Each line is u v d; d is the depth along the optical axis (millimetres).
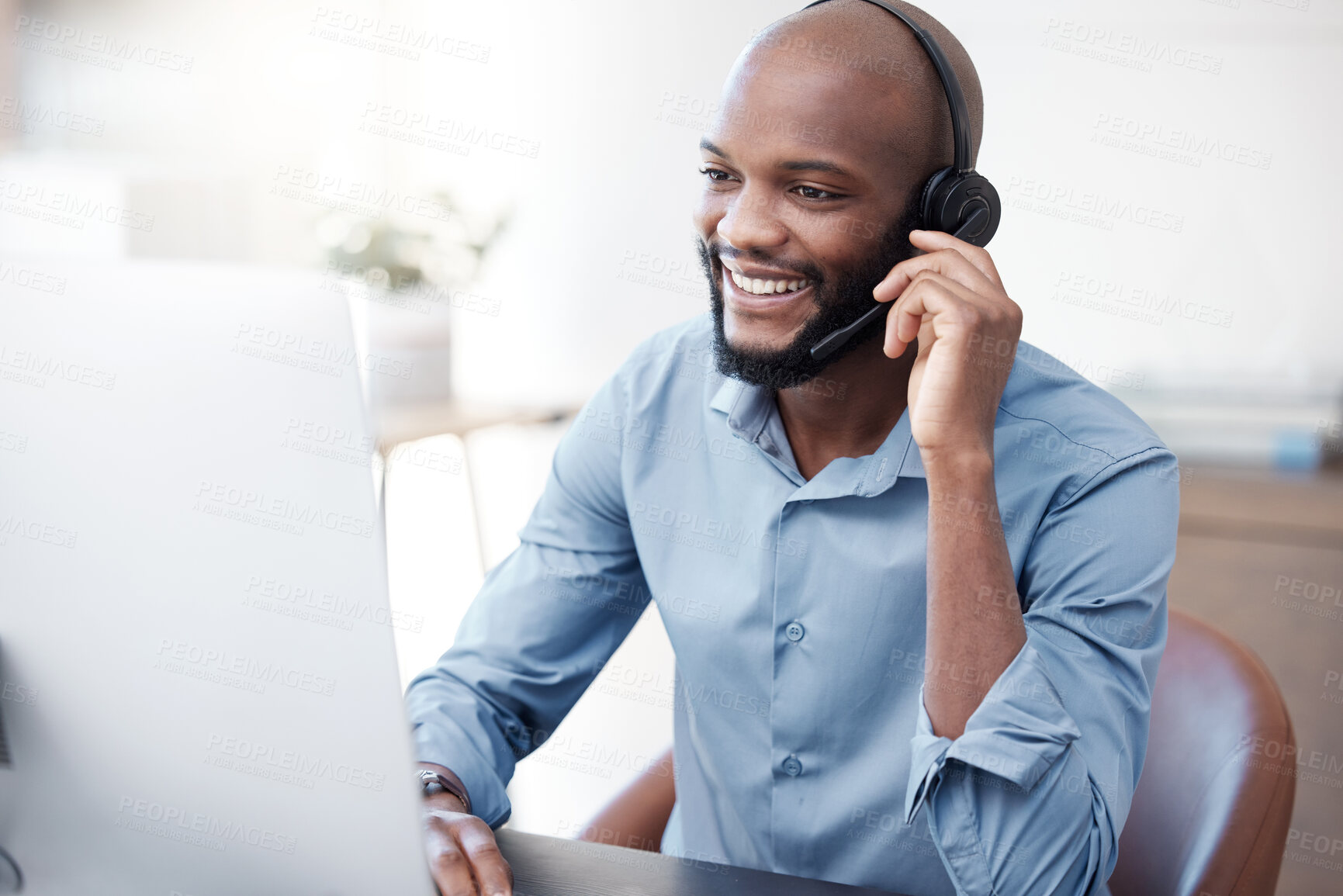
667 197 3561
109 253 2455
